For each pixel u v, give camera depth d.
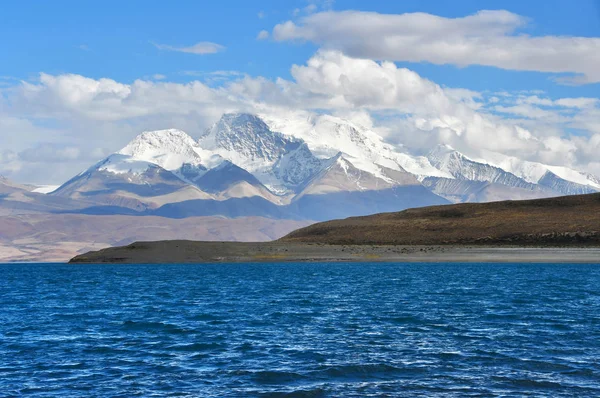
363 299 83.50
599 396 36.12
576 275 124.19
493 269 145.88
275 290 98.38
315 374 41.31
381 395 36.78
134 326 61.34
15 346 51.25
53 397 36.91
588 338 52.19
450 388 37.97
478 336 53.66
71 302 85.69
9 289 111.12
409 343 50.91
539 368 42.19
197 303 81.31
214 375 41.31
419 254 189.75
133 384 39.41
